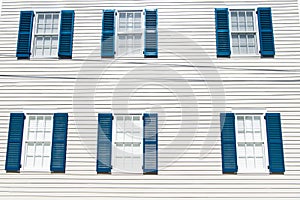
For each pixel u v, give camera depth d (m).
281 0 14.23
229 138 12.85
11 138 13.12
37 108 13.44
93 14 14.38
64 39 14.03
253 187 12.44
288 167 12.56
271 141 12.73
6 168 12.84
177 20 14.16
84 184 12.70
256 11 14.16
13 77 13.77
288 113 13.07
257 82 13.43
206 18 14.18
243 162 12.81
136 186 12.62
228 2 14.28
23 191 12.71
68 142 13.07
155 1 14.39
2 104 13.51
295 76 13.43
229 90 13.38
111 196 12.56
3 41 14.20
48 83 13.68
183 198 12.43
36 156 13.14
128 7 14.39
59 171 12.81
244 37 14.05
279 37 13.84
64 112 13.37
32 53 14.03
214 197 12.41
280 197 12.32
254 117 13.23
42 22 14.44
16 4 14.59
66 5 14.49
